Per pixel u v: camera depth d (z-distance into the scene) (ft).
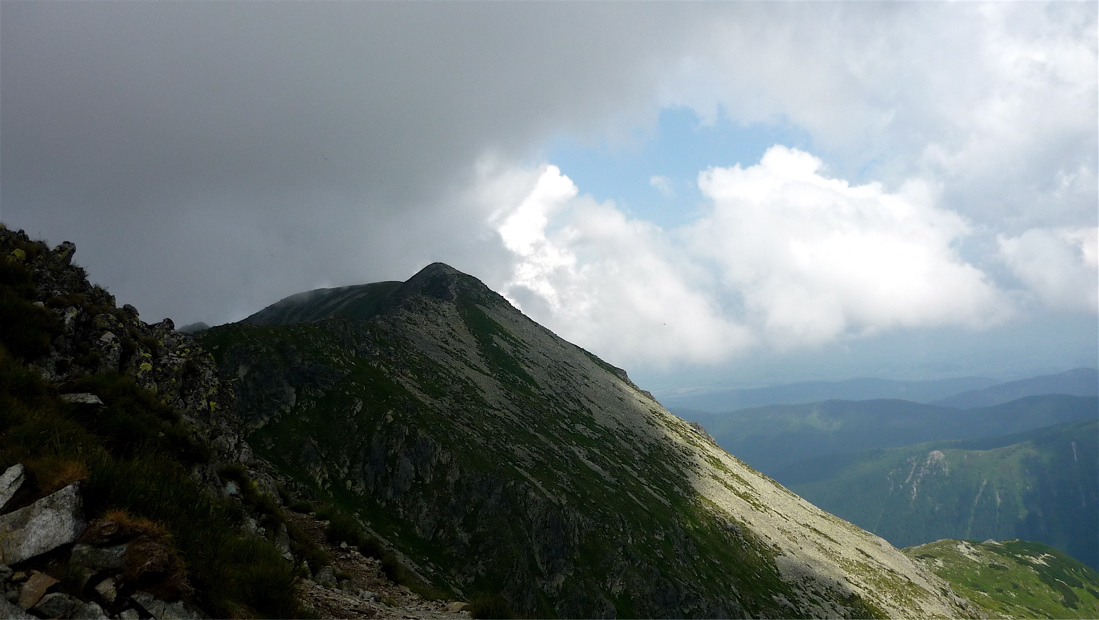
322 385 328.70
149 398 60.70
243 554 41.09
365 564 74.64
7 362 47.91
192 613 31.07
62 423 41.70
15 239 72.33
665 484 495.00
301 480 266.16
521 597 266.98
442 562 269.64
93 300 80.28
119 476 35.04
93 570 28.94
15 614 25.46
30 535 28.63
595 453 467.52
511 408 467.93
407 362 434.71
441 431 332.19
